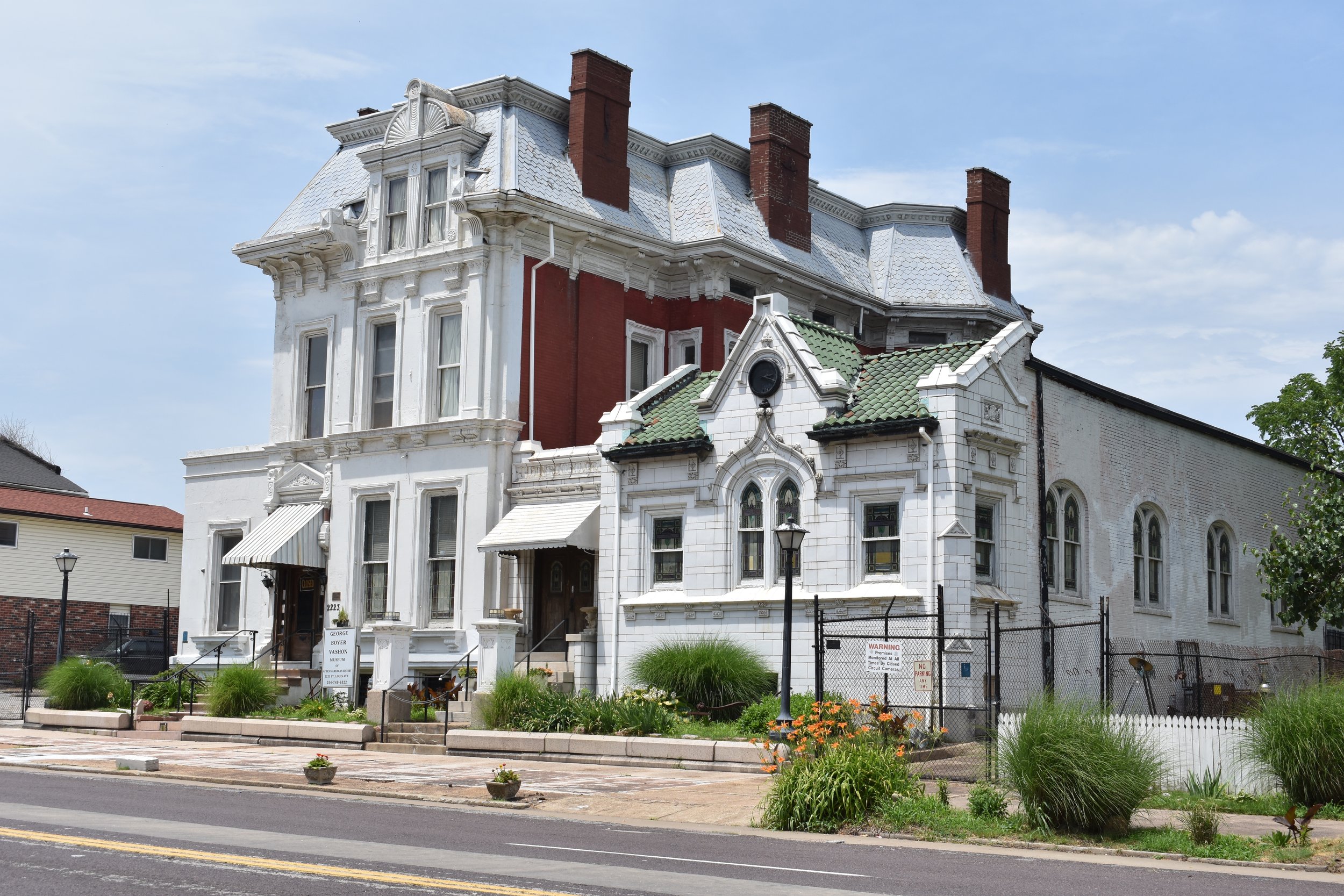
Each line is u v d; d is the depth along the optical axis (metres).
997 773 18.30
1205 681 32.72
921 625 26.42
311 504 37.50
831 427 27.97
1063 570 30.33
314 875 11.81
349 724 27.73
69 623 52.00
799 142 42.12
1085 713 17.06
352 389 37.06
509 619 31.86
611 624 30.75
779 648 28.22
